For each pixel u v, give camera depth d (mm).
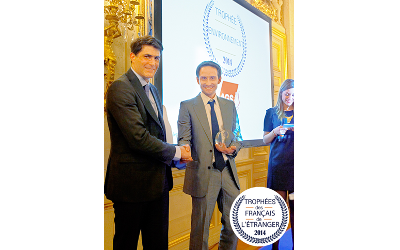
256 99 2207
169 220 1606
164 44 1653
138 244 1421
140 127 1354
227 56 2029
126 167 1363
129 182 1372
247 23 2209
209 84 1810
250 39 2219
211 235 1725
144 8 1562
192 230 1665
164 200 1471
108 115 1359
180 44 1734
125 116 1334
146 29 1567
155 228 1447
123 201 1368
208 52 1900
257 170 2068
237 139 1838
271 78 2369
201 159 1705
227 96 1981
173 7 1711
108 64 1419
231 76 2039
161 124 1478
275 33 2451
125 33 1485
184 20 1767
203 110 1759
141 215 1409
